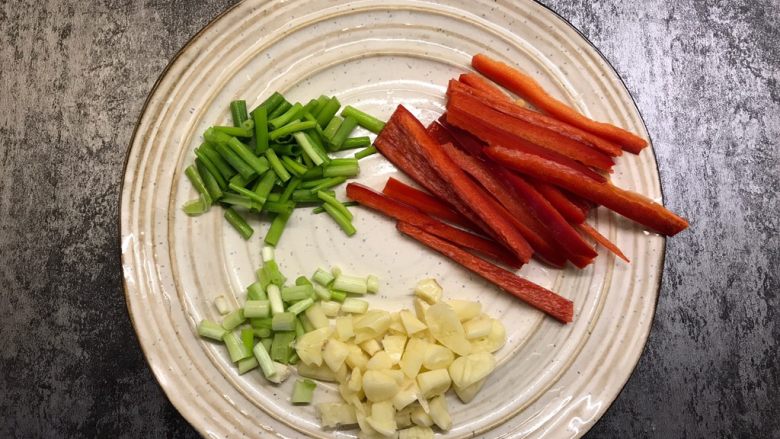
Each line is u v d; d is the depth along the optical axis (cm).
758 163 31
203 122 27
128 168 26
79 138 29
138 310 25
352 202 28
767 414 29
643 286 27
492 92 27
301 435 25
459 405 26
